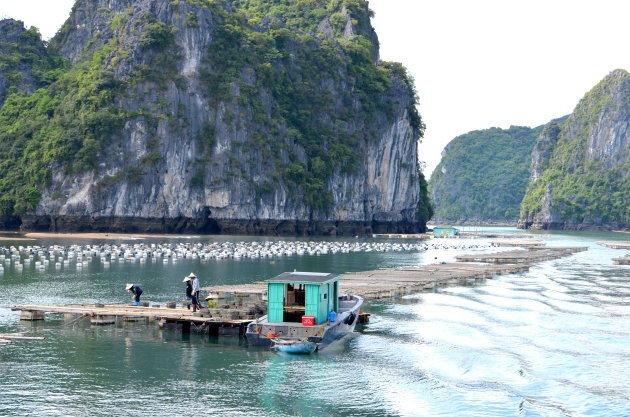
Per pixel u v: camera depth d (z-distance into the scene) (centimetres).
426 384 2959
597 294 5703
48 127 15812
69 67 19125
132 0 19850
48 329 3906
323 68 18400
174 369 3141
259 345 3541
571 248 12456
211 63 16262
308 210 17012
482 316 4538
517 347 3631
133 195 14988
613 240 18362
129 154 15050
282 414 2595
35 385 2861
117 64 15712
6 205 14912
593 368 3219
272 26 18550
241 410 2631
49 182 14788
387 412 2625
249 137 16150
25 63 18562
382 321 4347
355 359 3372
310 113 17725
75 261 7862
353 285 5762
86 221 14725
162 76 15662
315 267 7831
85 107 15325
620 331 4059
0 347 3466
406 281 6081
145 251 8800
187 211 15562
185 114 15650
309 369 3181
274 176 16250
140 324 4081
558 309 4853
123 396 2753
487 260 9206
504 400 2755
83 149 14688
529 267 8212
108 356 3331
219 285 5866
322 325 3541
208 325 3812
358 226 18488
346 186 18088
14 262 7569
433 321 4350
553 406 2689
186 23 15950
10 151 15838
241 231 15975
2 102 17725
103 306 4228
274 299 3656
